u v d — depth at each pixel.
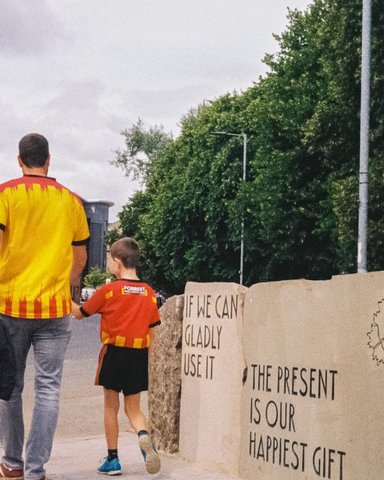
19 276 3.76
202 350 4.87
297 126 26.34
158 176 45.44
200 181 37.47
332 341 3.68
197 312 4.95
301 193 26.39
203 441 4.81
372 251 21.69
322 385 3.73
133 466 4.79
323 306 3.76
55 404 3.85
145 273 43.69
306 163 26.81
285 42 29.28
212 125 37.69
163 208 39.12
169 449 5.16
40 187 3.86
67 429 6.91
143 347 4.55
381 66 21.78
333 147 23.72
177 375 5.14
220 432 4.64
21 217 3.78
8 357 3.65
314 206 26.39
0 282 3.78
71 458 5.13
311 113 26.92
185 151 41.31
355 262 22.39
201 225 39.00
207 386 4.80
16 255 3.76
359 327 3.50
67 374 11.33
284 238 27.45
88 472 4.59
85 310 4.53
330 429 3.65
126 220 49.53
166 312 5.28
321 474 3.69
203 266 37.81
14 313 3.72
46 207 3.84
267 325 4.20
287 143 28.09
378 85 21.73
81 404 8.45
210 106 40.25
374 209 21.61
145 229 43.03
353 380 3.52
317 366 3.77
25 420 7.25
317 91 27.39
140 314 4.54
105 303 4.54
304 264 29.28
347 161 24.08
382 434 3.30
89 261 88.38
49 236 3.84
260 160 30.22
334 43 23.05
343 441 3.56
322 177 26.61
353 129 23.30
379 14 21.80
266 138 28.91
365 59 15.54
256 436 4.25
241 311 4.50
